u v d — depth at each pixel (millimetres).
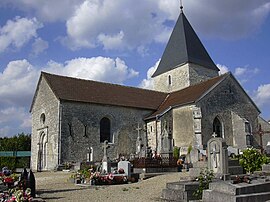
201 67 38219
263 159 14992
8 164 34594
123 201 10055
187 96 30781
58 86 28500
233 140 29953
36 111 30859
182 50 38219
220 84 30078
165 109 30875
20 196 8258
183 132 28797
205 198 9242
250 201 8469
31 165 30469
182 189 9906
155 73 41156
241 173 13641
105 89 31672
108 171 18188
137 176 17297
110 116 29797
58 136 26594
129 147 30375
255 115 32438
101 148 28641
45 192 12586
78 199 10609
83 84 30656
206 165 13945
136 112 31453
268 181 10078
